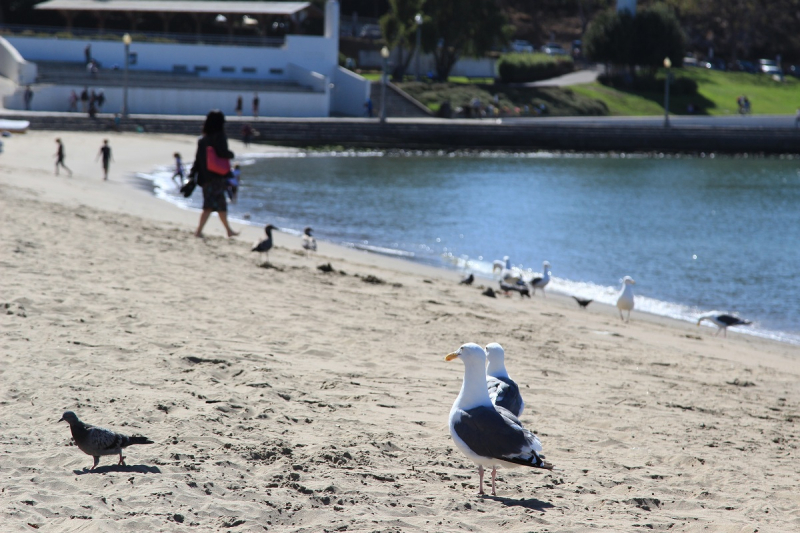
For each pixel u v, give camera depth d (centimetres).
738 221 3988
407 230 3281
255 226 2969
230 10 7919
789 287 2473
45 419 709
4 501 524
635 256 2948
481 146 7456
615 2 12812
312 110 7562
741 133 8125
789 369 1407
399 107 8138
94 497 543
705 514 632
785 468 793
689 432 893
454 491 634
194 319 1170
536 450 566
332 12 7938
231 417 762
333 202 3997
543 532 549
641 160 7331
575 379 1098
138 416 733
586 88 9825
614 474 726
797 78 12075
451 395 924
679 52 10169
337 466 663
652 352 1384
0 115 6000
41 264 1429
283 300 1395
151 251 1753
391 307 1457
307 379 927
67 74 7219
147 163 4872
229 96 7331
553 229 3516
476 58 9400
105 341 991
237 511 541
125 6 7925
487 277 2395
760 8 12812
